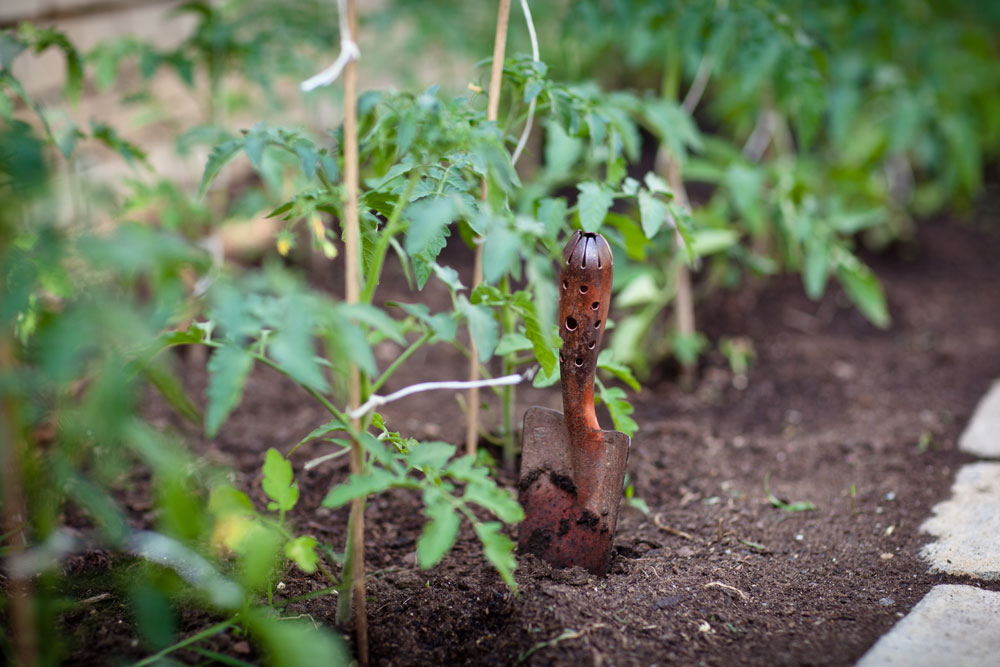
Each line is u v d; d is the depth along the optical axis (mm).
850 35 3389
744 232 3740
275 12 2971
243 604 1443
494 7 3699
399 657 1546
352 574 1503
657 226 1822
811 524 2061
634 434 2576
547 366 1566
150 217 3350
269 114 3330
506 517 1363
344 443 1596
